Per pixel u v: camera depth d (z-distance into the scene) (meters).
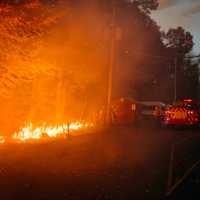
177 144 21.27
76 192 9.70
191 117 32.56
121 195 9.55
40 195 9.30
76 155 15.67
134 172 12.59
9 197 9.04
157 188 10.41
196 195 9.85
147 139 23.38
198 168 13.82
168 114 33.12
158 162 14.79
